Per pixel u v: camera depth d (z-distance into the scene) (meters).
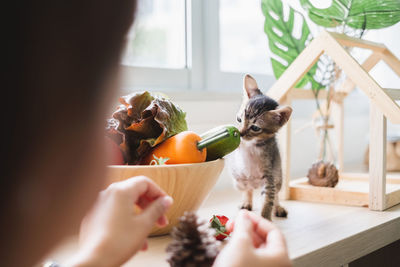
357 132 1.93
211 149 0.84
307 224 0.88
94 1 0.24
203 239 0.53
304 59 1.05
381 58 1.26
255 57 1.68
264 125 0.89
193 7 1.41
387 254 1.19
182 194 0.76
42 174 0.24
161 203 0.53
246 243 0.44
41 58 0.23
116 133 0.80
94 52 0.25
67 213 0.26
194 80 1.42
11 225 0.24
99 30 0.25
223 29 1.56
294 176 1.57
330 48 1.02
